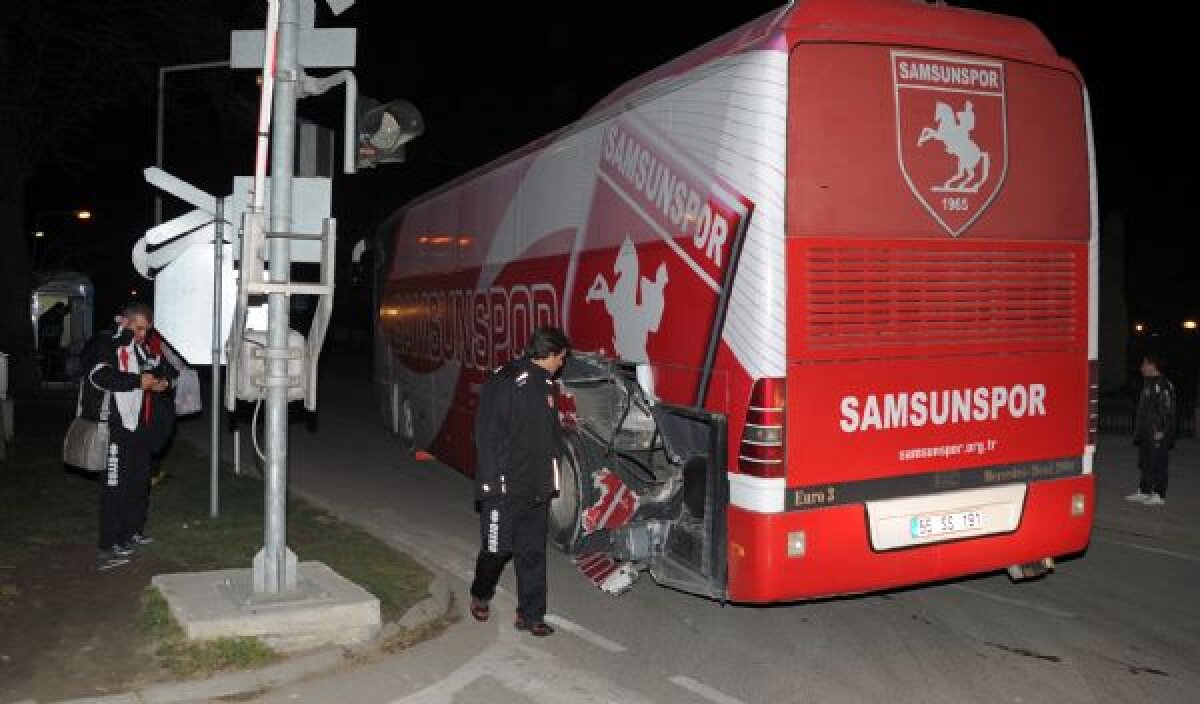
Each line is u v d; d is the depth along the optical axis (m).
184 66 21.83
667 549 7.46
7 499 10.59
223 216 8.81
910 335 6.68
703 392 6.82
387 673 6.35
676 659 6.75
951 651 6.95
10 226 23.83
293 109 6.79
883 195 6.57
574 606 7.99
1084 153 7.31
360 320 50.34
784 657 6.82
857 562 6.56
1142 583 8.77
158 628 6.52
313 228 6.83
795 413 6.38
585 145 8.63
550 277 9.30
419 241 14.23
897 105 6.62
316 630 6.57
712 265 6.72
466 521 11.03
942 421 6.81
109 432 8.12
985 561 7.00
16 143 23.31
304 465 14.67
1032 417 7.16
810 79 6.42
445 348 12.81
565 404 8.77
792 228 6.34
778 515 6.36
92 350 8.20
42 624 6.75
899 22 6.70
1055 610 7.91
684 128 7.09
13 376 23.95
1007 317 7.03
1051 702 6.05
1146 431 11.85
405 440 15.24
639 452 8.30
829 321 6.45
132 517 8.33
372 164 7.05
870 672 6.54
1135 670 6.61
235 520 9.77
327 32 6.83
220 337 9.04
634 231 7.70
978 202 6.88
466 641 7.02
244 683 5.95
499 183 10.77
